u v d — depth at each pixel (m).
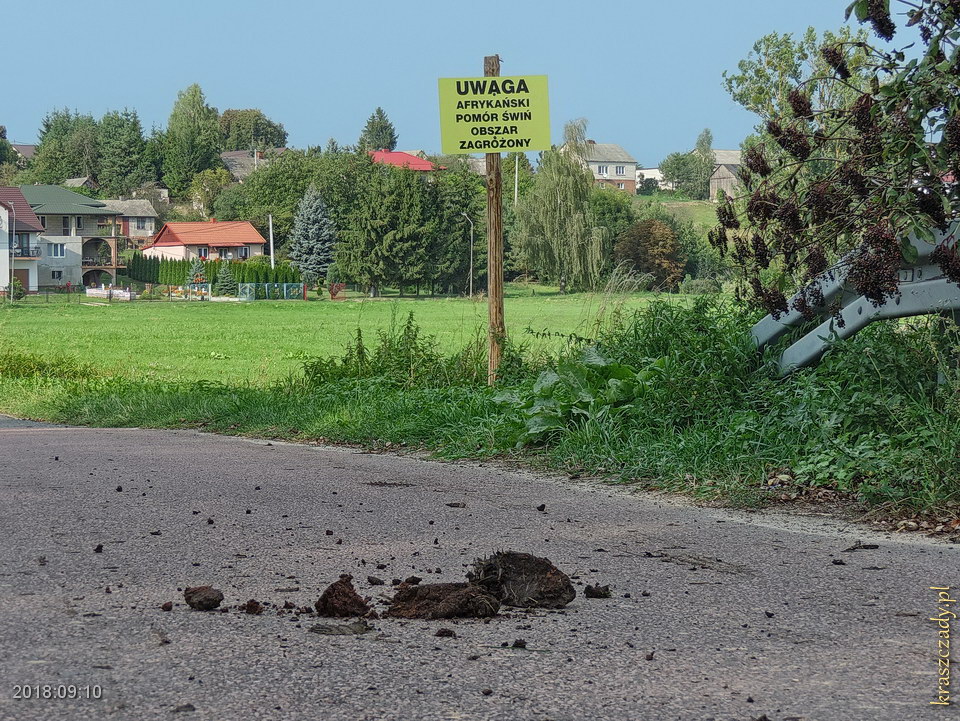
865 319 12.12
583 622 5.93
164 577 7.02
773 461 11.03
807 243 11.41
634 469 11.41
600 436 12.53
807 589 6.75
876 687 4.84
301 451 14.45
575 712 4.48
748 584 6.89
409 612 6.05
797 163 11.66
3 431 17.86
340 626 5.73
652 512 9.68
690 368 13.39
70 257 146.25
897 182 10.62
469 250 131.12
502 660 5.18
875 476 10.09
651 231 125.50
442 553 7.84
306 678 4.86
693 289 79.12
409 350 19.34
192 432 17.53
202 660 5.12
